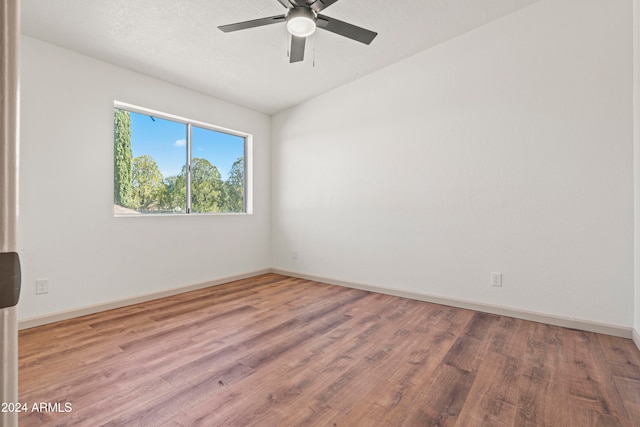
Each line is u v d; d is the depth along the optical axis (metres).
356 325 2.54
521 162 2.70
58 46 2.60
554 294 2.57
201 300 3.21
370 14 2.63
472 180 2.94
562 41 2.53
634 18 2.23
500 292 2.80
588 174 2.44
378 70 3.52
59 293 2.61
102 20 2.36
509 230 2.76
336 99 3.88
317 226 4.07
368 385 1.69
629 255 2.29
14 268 0.38
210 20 2.47
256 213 4.38
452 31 2.93
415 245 3.28
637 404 1.52
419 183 3.25
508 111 2.76
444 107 3.10
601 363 1.92
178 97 3.46
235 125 4.08
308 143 4.16
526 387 1.67
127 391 1.62
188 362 1.93
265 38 2.78
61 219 2.62
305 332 2.40
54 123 2.58
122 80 3.00
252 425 1.38
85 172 2.76
